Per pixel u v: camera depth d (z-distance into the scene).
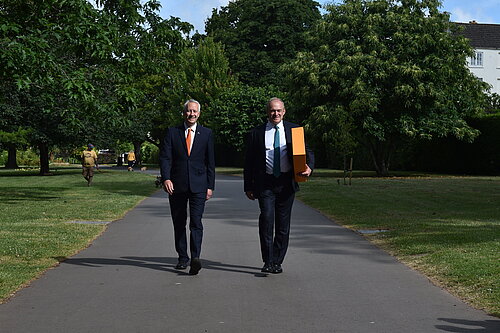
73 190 22.20
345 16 31.58
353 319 4.98
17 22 16.25
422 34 31.06
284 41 54.66
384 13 32.19
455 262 7.16
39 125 38.69
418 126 31.41
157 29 21.06
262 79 54.31
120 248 8.75
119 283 6.40
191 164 7.13
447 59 31.03
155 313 5.18
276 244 6.96
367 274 6.83
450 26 32.94
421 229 10.36
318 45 32.78
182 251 7.23
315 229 10.80
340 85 30.50
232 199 17.47
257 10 55.62
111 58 18.91
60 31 15.86
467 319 4.96
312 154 6.91
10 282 6.29
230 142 45.19
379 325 4.80
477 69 59.50
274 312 5.20
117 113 18.20
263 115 44.03
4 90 19.97
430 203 15.64
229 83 56.91
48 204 15.82
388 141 33.88
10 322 4.91
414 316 5.07
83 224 11.42
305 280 6.52
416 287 6.16
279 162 6.89
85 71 17.45
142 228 10.98
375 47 30.92
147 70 21.45
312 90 31.17
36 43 14.80
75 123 17.62
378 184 24.48
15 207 14.93
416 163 40.53
